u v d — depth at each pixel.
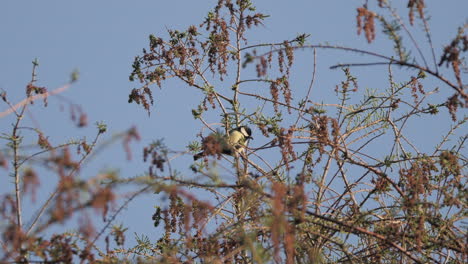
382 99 13.90
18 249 9.06
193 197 9.33
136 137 8.12
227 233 10.68
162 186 9.30
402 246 10.75
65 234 9.49
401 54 9.22
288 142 11.93
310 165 12.80
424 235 10.91
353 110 13.62
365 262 11.95
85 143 9.74
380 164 12.58
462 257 10.79
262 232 10.52
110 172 8.24
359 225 11.36
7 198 8.91
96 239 9.41
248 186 9.77
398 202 10.95
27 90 9.75
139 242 12.34
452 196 10.75
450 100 10.31
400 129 12.96
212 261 10.22
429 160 12.37
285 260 9.20
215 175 9.90
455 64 9.22
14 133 9.58
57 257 9.18
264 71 9.62
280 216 8.30
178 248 10.70
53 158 8.14
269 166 13.02
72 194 7.87
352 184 12.75
